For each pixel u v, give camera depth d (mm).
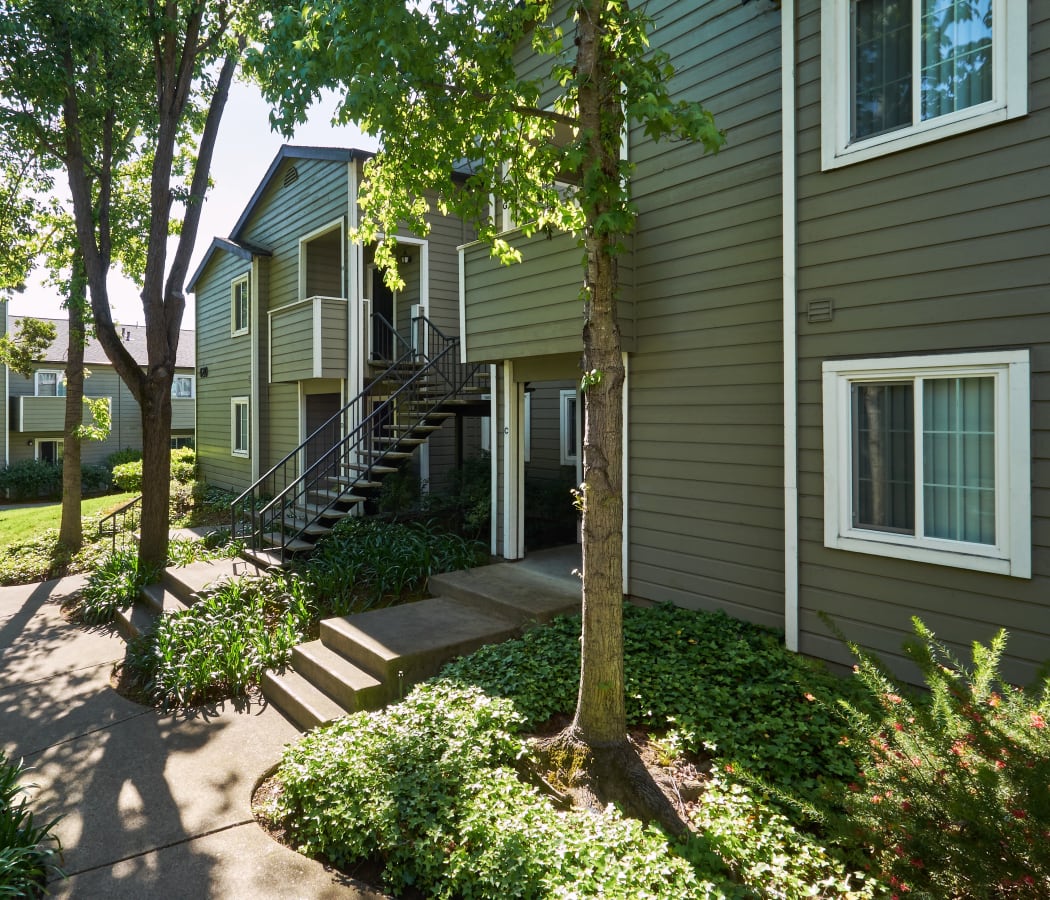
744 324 5844
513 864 3092
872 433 4949
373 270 13141
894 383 4816
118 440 28812
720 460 6055
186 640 6629
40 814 4188
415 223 5152
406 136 4492
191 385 31312
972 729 2611
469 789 3721
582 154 3781
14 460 26281
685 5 6324
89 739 5270
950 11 4453
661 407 6598
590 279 3994
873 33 4875
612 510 4004
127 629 8109
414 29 3674
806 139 5242
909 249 4645
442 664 5777
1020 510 4125
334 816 3725
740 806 3537
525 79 8383
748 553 5832
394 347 13625
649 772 3959
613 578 4016
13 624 8633
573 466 12531
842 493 5039
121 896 3393
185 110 11695
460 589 7305
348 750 4191
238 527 12156
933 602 4555
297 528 9961
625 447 6965
